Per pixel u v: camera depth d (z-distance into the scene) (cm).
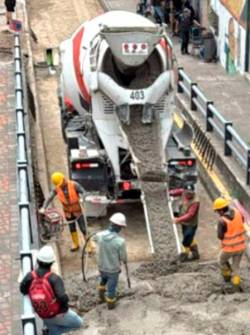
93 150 2631
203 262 2419
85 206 2623
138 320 2067
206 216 2759
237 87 3875
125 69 2588
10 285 2105
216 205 2206
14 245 2305
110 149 2584
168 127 2633
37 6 5847
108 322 2064
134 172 2558
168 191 2517
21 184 2266
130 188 2552
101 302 2166
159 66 2616
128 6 5603
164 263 2341
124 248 2078
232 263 2245
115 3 5678
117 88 2564
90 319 2083
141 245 2548
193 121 3266
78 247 2508
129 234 2622
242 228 2189
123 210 2744
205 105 3200
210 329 2014
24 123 2917
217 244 2553
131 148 2561
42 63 4456
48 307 1708
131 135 2597
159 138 2603
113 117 2600
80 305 2158
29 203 2294
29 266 1819
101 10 5728
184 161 2614
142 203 2561
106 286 2142
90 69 2614
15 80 3425
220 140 3055
